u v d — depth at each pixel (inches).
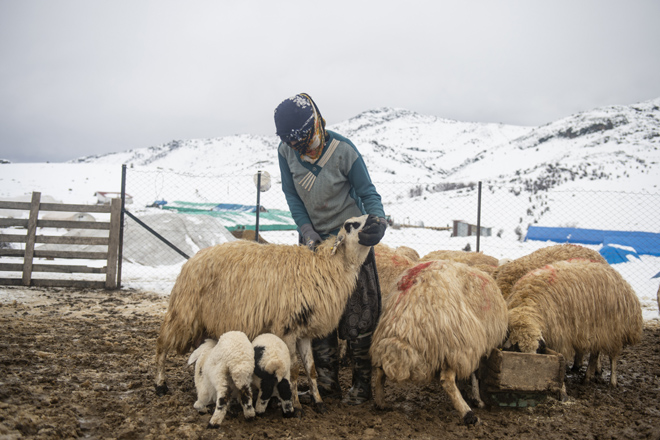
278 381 145.7
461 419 153.4
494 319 166.7
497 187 1990.7
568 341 189.3
